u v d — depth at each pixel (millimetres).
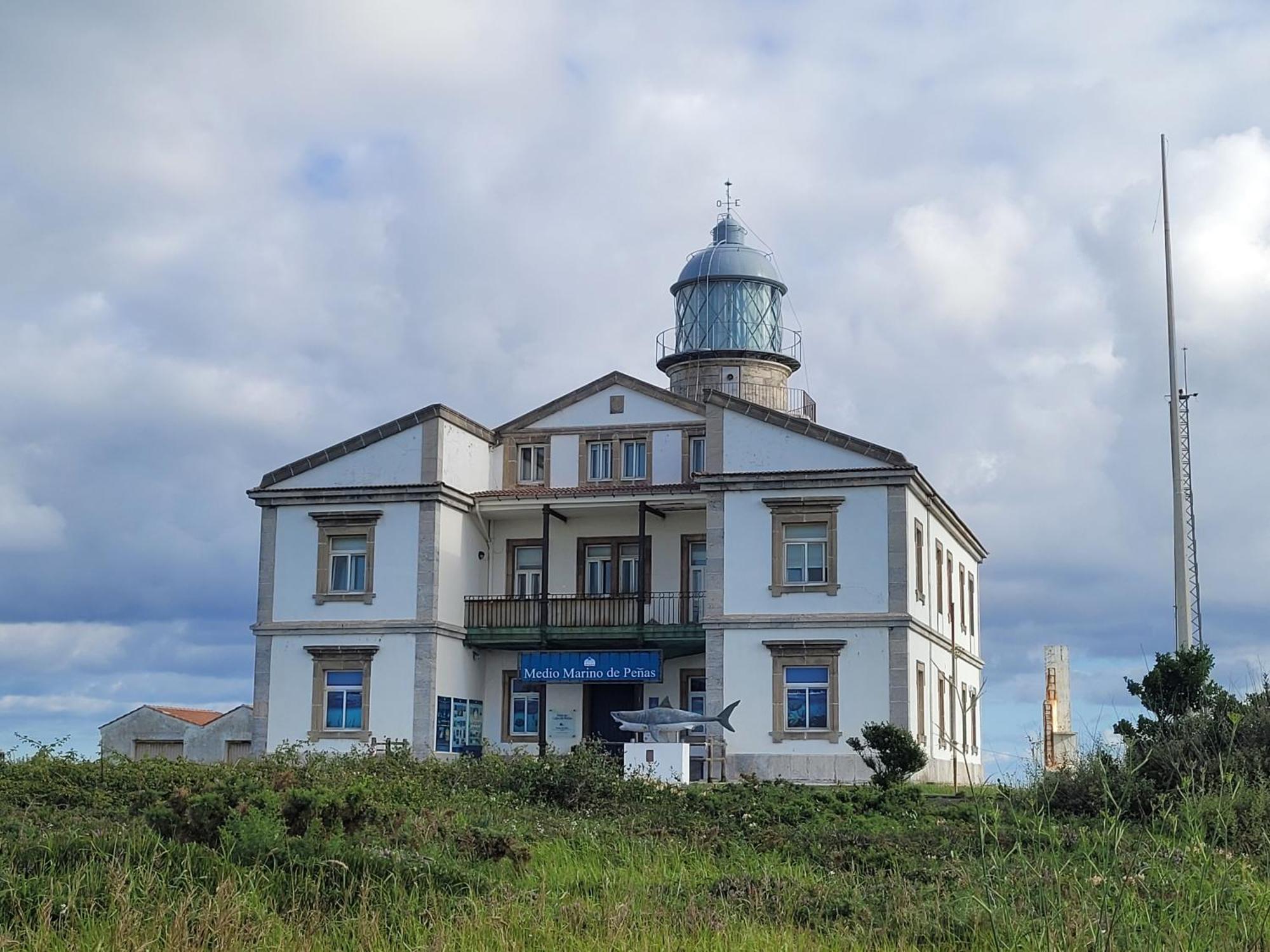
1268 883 13008
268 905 14227
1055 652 45500
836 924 14070
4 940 12844
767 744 37938
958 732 45562
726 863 18453
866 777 37031
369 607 41188
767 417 39375
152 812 16125
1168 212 37625
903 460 38312
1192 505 35969
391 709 40562
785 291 54625
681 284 54094
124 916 12961
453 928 13500
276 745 41094
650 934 13375
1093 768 18750
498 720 43375
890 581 37938
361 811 16875
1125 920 11930
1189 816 13703
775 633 38375
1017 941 12289
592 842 19609
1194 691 27094
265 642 41719
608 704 43000
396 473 41719
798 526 38875
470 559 43125
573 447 44125
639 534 41781
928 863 17594
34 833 16844
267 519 42250
